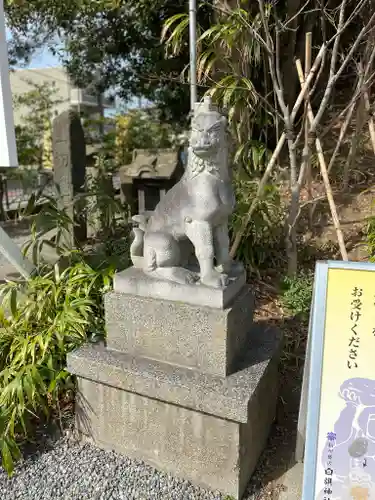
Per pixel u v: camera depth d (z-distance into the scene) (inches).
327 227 144.3
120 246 142.9
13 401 79.4
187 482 74.4
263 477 75.9
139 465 78.3
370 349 55.0
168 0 229.1
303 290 109.7
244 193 133.2
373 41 125.0
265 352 79.8
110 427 80.3
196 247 71.1
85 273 99.3
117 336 79.4
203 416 70.2
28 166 305.1
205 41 138.7
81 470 77.4
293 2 155.6
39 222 126.3
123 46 270.4
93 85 296.8
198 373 72.1
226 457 69.7
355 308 56.5
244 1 130.1
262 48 137.3
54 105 330.0
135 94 292.5
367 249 126.1
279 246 139.5
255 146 129.5
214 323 69.4
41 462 79.5
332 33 174.9
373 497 51.6
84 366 78.0
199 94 160.4
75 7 231.9
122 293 78.0
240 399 65.3
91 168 217.3
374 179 164.1
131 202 207.3
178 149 222.1
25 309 96.2
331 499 52.6
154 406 74.4
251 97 134.2
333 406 54.6
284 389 97.7
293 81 175.8
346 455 53.1
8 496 72.4
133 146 315.9
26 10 234.5
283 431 87.4
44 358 85.0
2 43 89.2
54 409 90.7
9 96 91.6
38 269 113.2
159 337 75.0
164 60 248.4
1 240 103.7
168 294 73.9
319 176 168.6
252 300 82.3
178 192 73.2
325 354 56.2
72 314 85.5
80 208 171.8
